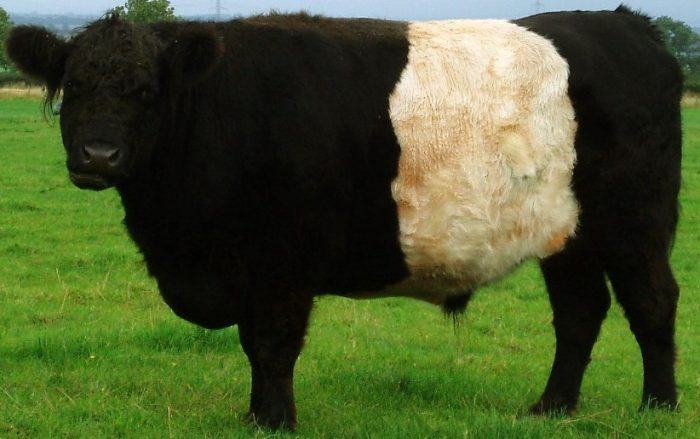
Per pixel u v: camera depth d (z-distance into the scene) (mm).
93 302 10859
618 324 11180
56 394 7332
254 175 6211
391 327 10500
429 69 6684
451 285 7012
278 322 6395
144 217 6344
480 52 6809
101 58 5832
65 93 5898
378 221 6590
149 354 8734
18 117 38281
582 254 7141
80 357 8477
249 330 6645
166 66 6016
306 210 6277
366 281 6832
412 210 6609
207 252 6340
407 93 6582
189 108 6156
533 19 7254
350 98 6449
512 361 9180
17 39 6031
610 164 6945
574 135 6859
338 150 6355
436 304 7293
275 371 6453
